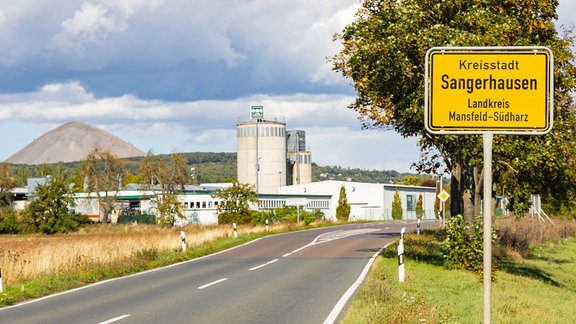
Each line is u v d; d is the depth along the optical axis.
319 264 22.09
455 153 21.62
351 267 20.83
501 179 23.75
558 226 46.34
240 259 25.11
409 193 108.00
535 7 20.34
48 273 19.23
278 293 14.59
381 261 22.16
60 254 23.02
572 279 24.64
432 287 15.84
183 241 29.27
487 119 7.46
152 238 35.47
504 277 20.95
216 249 30.59
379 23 20.59
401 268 16.25
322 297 13.82
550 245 39.72
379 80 21.09
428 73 7.55
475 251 20.70
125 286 16.66
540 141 19.56
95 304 13.35
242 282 16.97
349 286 15.71
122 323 10.90
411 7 19.83
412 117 20.48
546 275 24.77
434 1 20.02
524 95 7.41
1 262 20.33
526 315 12.67
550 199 50.47
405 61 19.84
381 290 13.34
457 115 7.50
